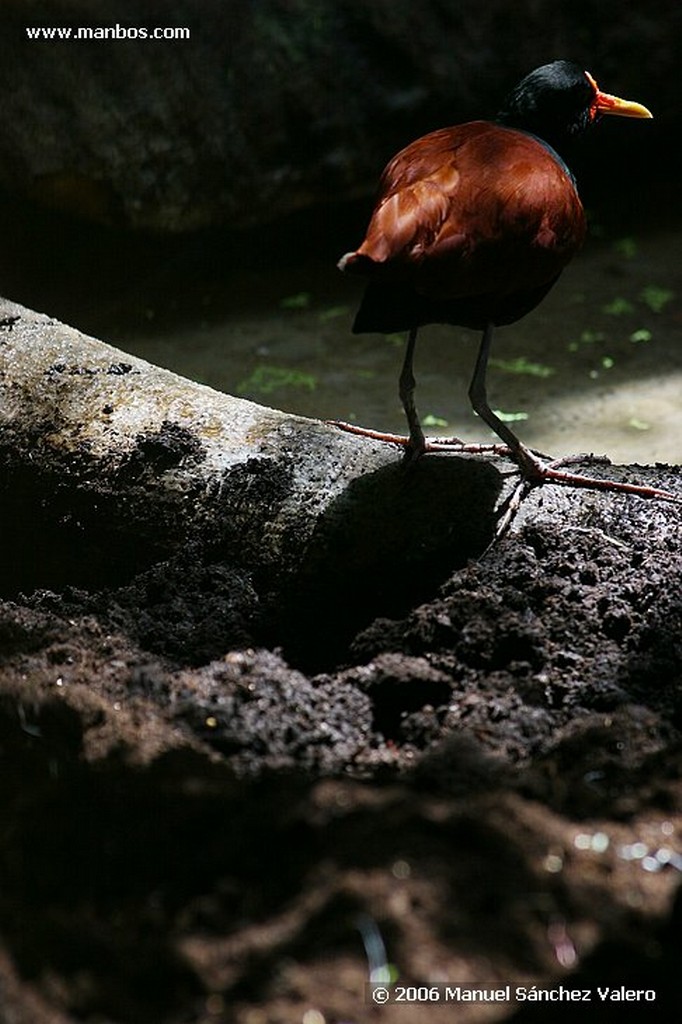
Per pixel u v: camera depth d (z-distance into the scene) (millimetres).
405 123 15641
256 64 14852
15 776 6480
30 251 15211
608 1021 5164
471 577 7793
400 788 6301
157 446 8594
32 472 8898
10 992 5184
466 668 7449
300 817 5887
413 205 7320
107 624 8039
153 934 5504
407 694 7316
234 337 14492
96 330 14641
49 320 9883
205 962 5305
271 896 5633
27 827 6059
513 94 9188
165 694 7258
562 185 7863
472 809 5996
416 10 15586
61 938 5398
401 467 8383
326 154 15266
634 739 6859
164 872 5836
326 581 8062
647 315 14773
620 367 13750
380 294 7453
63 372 9242
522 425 12672
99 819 6113
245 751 6848
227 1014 5121
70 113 14141
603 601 7695
